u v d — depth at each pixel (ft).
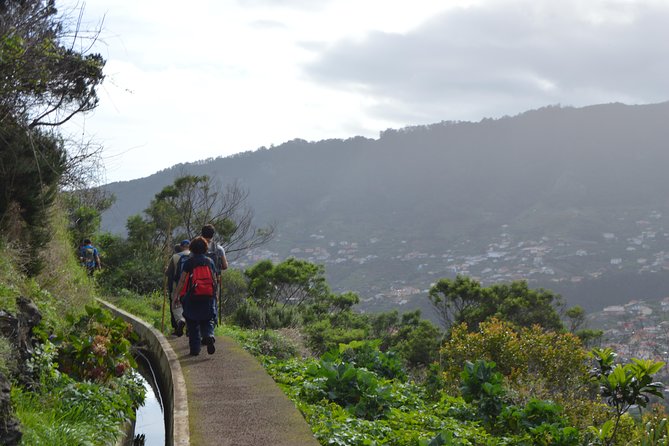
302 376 34.14
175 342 38.60
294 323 67.77
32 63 30.76
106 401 25.88
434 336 120.47
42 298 33.47
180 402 25.07
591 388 50.19
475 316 133.80
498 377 35.83
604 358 37.37
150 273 73.31
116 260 78.07
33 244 36.29
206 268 33.53
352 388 30.78
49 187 37.27
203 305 33.53
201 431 21.40
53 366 25.91
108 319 30.89
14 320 23.93
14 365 22.47
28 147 35.04
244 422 22.49
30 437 19.44
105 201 84.84
